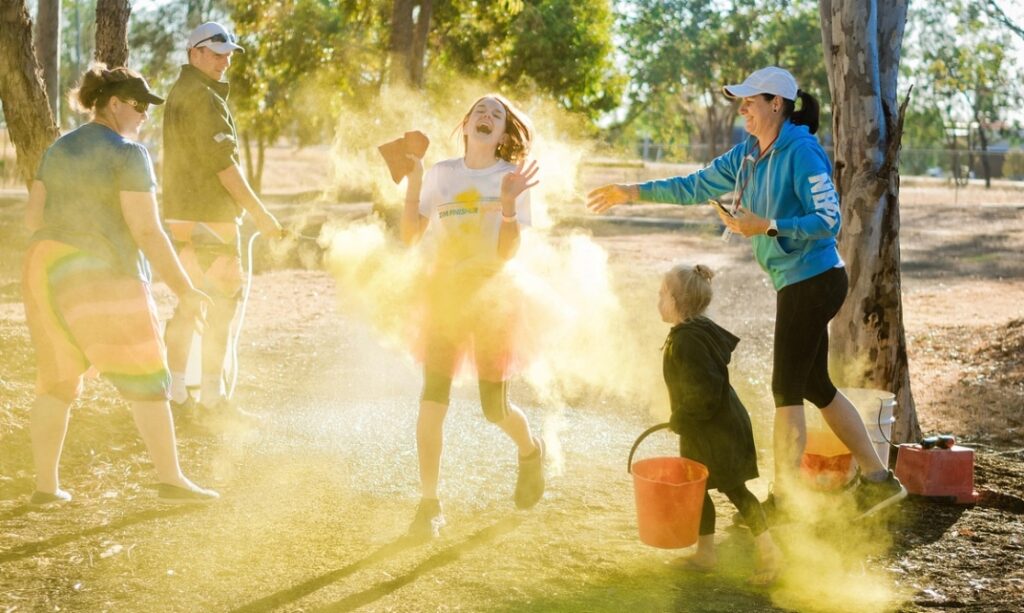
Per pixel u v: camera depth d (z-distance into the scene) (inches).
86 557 153.9
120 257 167.8
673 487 147.3
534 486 180.7
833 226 159.8
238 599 140.4
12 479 189.0
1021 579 154.7
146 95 171.8
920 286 626.8
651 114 2623.0
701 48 2245.3
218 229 232.2
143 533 165.0
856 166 222.2
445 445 224.5
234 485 193.3
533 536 169.0
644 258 719.1
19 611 134.5
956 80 1985.7
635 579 151.3
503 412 174.9
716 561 159.6
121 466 199.9
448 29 1151.0
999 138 2770.7
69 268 164.7
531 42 1237.1
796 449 169.8
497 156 179.3
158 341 173.5
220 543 161.8
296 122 1232.8
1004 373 346.9
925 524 180.9
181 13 876.6
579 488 198.1
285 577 148.6
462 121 179.3
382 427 240.2
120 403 233.1
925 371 362.3
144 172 167.0
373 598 141.4
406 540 165.3
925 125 2421.3
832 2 222.4
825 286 167.2
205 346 235.8
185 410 234.4
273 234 231.9
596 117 1465.3
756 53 2234.3
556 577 150.9
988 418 286.0
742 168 174.6
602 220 1043.3
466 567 153.9
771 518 175.6
